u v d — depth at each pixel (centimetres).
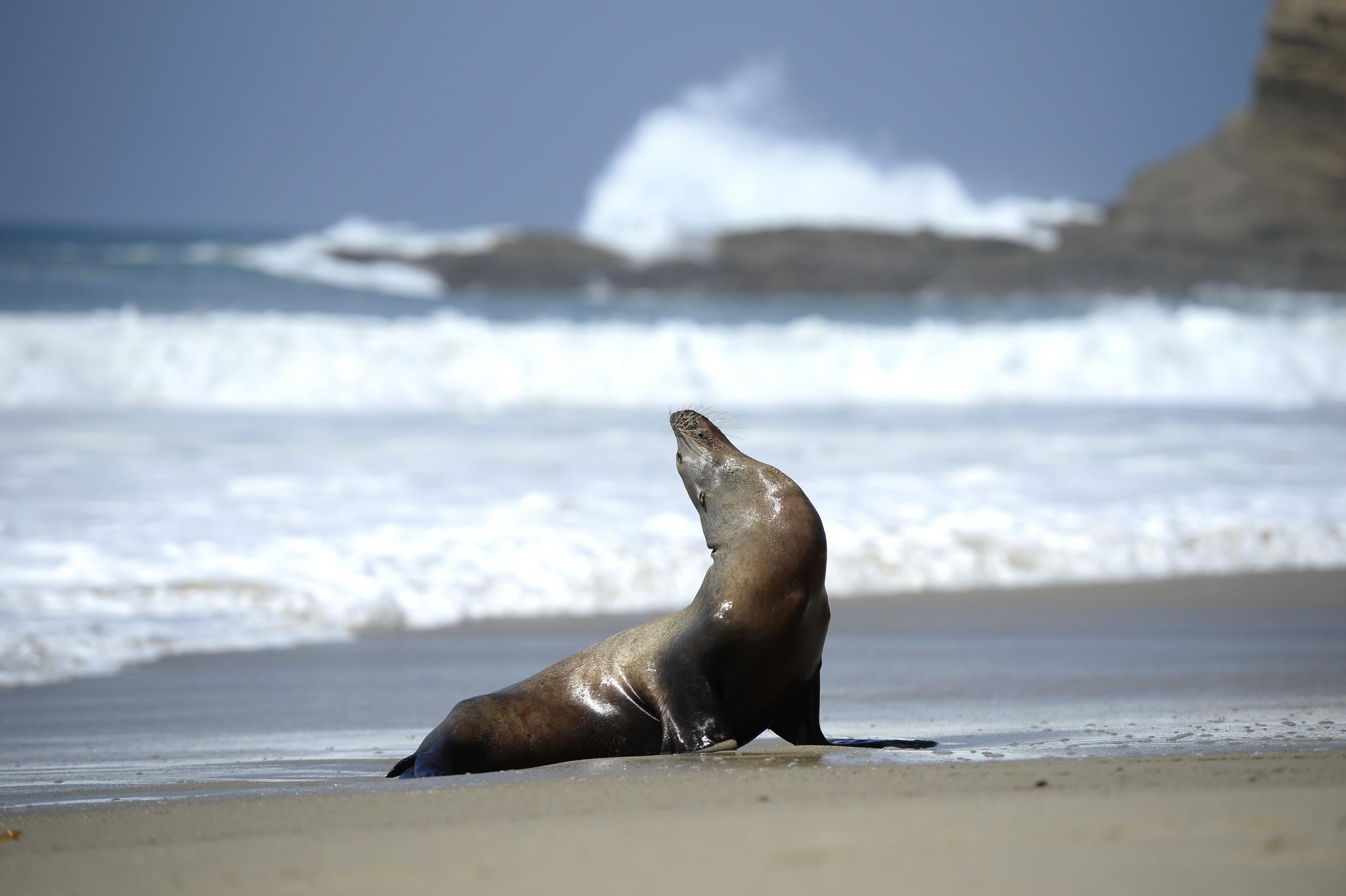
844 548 4288
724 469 2102
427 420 6844
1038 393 8300
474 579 3931
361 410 7231
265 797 1770
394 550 4144
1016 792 1462
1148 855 1104
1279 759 1700
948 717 2477
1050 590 4097
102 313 10056
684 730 1991
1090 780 1534
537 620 3750
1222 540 4519
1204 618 3709
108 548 4112
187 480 5112
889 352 8275
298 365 7512
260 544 4181
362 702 2845
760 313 12544
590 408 7475
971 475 5353
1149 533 4522
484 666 3216
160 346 7431
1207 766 1636
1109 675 2962
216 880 1237
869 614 3784
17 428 6281
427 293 13588
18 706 2798
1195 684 2814
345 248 15125
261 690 2958
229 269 13362
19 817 1702
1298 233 19638
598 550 4159
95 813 1705
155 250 14575
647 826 1350
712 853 1203
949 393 8188
